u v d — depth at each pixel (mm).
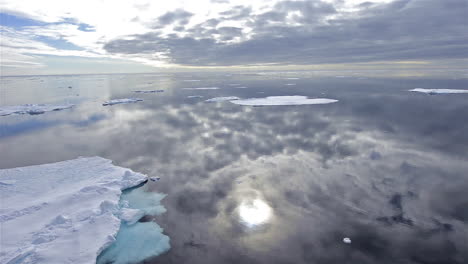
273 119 37062
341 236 12391
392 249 11438
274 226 13320
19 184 16891
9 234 11445
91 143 27641
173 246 11938
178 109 47375
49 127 35281
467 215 13547
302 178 18406
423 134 27578
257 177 18828
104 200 13945
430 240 11875
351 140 26266
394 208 14414
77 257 10273
